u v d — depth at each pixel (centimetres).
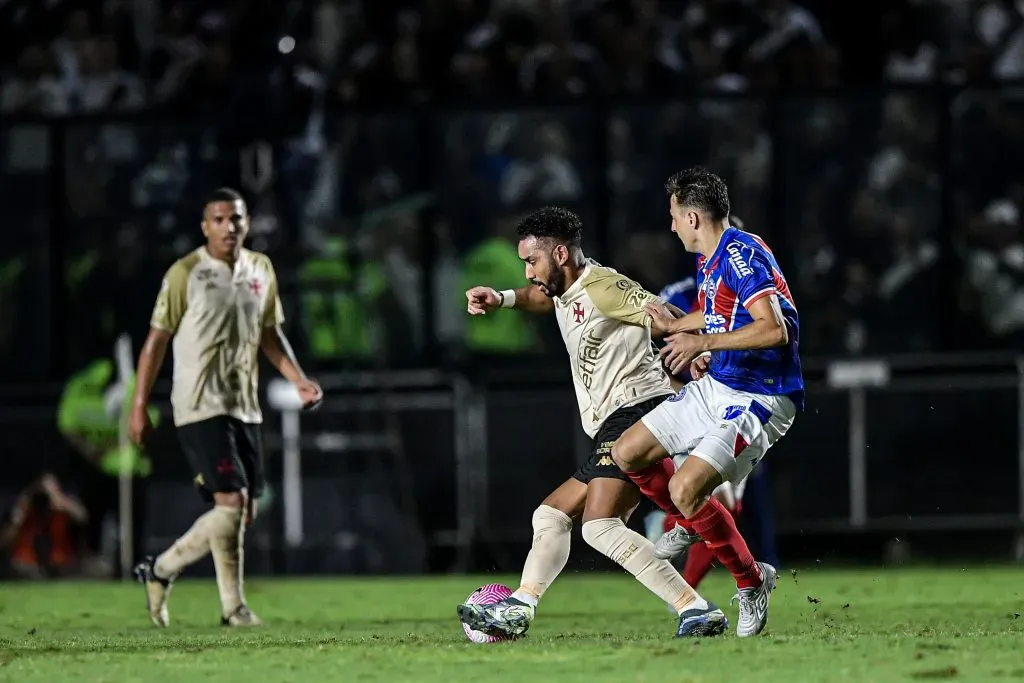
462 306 4559
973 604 3234
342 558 4406
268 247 4525
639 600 3572
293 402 4416
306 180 4566
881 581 3856
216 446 3002
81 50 5150
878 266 4509
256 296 3041
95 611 3422
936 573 4084
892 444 4388
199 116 4591
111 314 4603
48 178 4594
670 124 4531
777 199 4512
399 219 4569
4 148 4588
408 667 1925
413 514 4434
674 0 5081
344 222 4569
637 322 2325
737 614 2928
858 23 5141
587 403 2375
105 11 5153
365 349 4534
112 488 4450
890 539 4388
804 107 4503
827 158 4506
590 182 4553
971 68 5050
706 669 1822
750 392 2245
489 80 4972
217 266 3005
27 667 2000
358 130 4584
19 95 5128
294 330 4525
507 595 2319
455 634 2570
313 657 2061
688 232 2283
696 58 5006
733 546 2256
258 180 4566
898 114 4491
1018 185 4497
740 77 4994
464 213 4575
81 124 4594
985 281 4488
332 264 4541
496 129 4569
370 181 4584
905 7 5100
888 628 2548
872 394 4394
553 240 2330
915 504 4381
